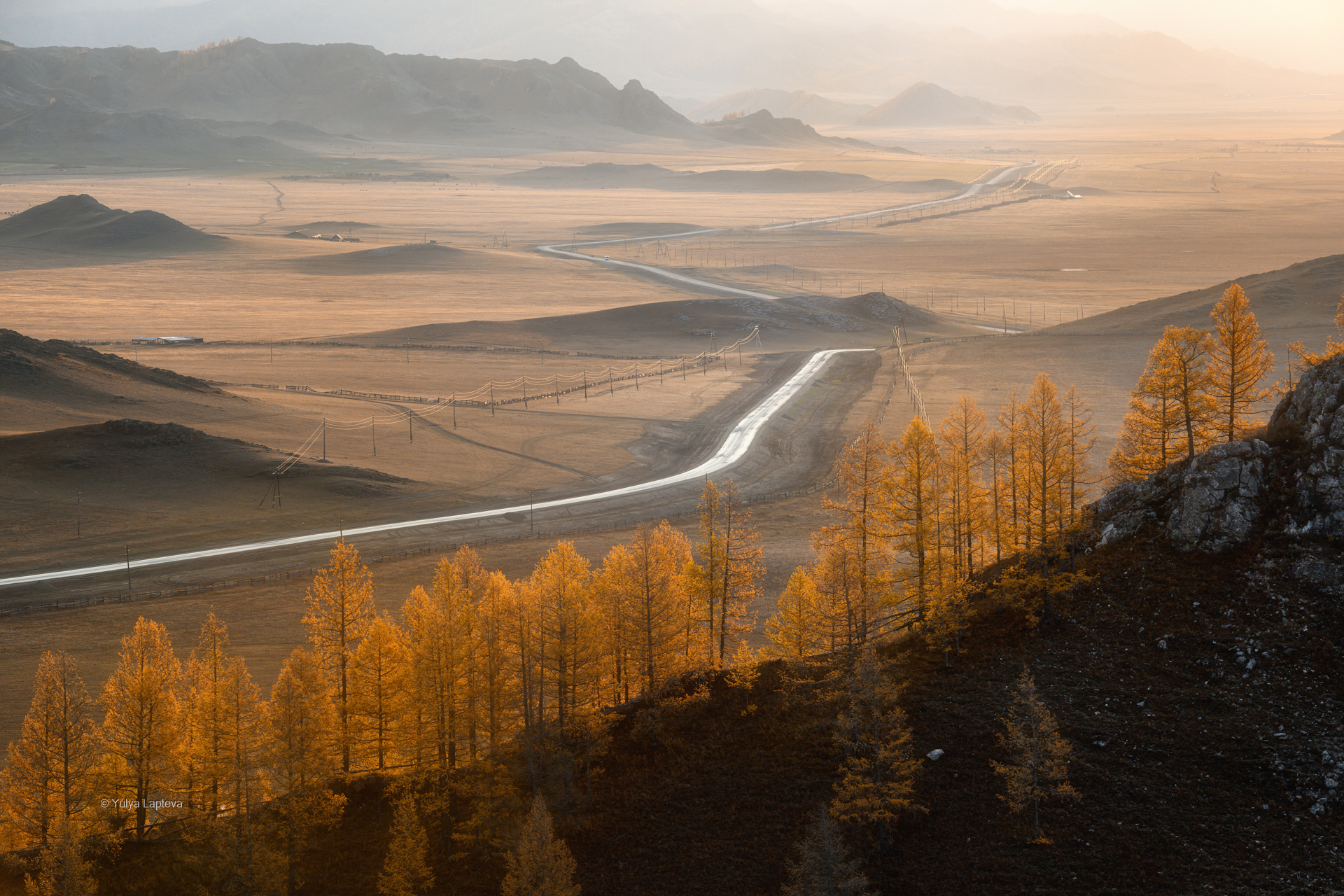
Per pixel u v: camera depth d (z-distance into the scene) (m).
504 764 50.06
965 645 55.06
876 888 41.22
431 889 45.81
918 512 57.56
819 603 55.84
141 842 49.50
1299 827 39.78
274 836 47.22
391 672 54.41
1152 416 63.34
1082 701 48.19
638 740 53.41
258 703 50.50
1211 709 45.84
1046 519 56.41
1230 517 53.47
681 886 43.44
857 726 45.75
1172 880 38.81
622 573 58.34
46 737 48.19
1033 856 41.12
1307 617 48.12
